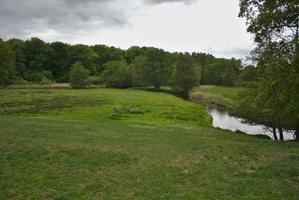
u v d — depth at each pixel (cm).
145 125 3859
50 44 16450
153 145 2330
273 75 2391
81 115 5225
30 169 1631
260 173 1678
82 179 1526
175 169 1723
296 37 2286
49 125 3039
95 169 1684
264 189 1434
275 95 2538
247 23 2694
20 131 2575
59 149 2028
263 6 2548
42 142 2192
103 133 2755
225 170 1731
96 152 2008
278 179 1591
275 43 2588
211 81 16438
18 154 1867
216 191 1405
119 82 12850
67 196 1319
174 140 2600
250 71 3791
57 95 8781
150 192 1382
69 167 1692
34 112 5581
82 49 16250
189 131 3422
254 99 3234
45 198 1306
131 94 9544
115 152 2030
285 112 2639
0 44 11681
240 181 1541
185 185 1487
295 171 1708
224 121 5947
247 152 2191
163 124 4356
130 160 1872
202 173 1669
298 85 2292
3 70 11494
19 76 14012
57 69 15875
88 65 16188
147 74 12238
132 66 13275
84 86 12525
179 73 11100
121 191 1389
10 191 1359
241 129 5028
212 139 2836
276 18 2422
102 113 5438
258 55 3459
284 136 4484
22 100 7444
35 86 12288
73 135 2553
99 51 18525
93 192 1371
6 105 6525
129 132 2916
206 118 5828
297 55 2202
